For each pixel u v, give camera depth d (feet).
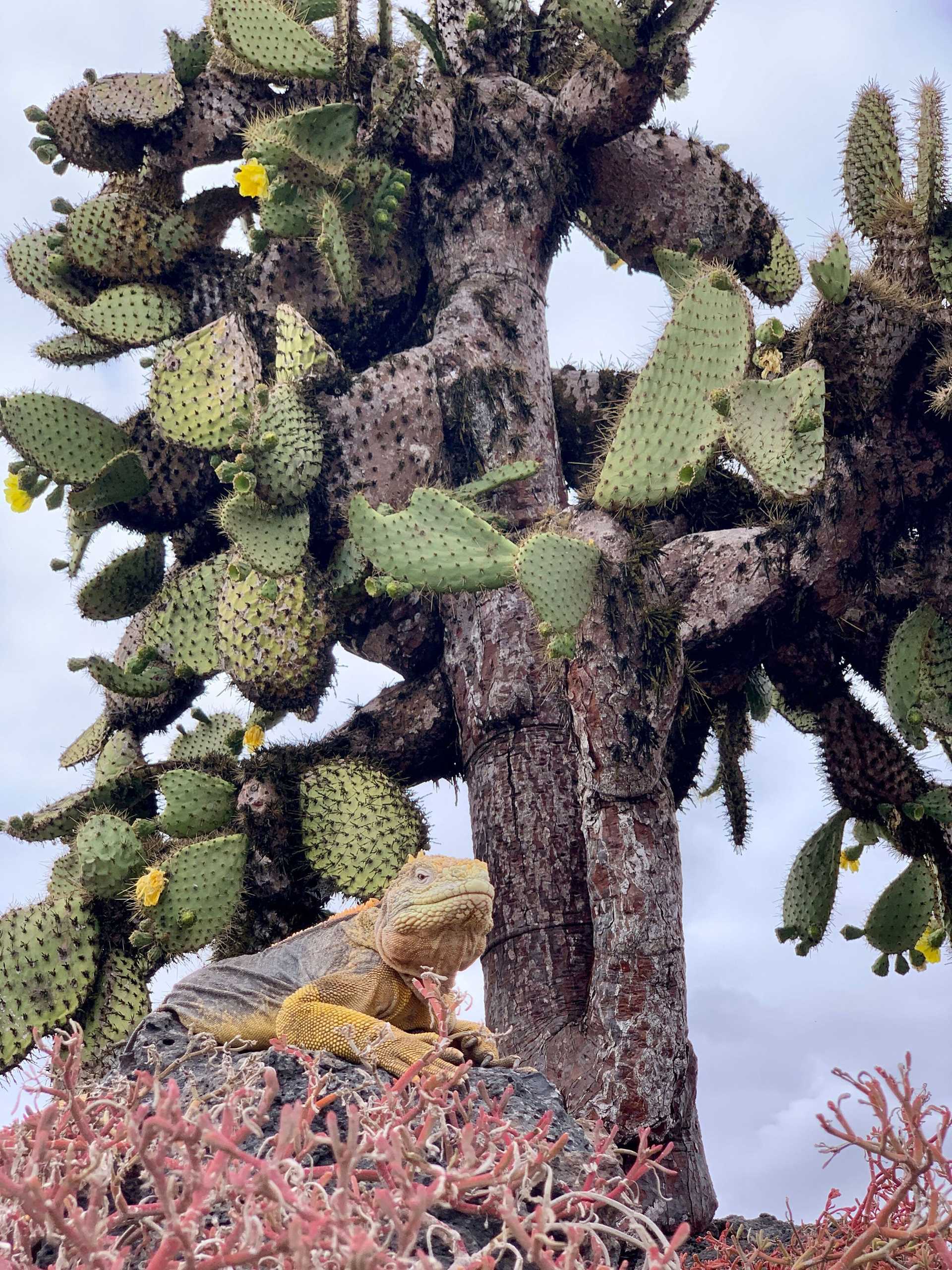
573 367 35.17
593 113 31.12
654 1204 21.29
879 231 27.45
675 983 23.02
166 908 24.58
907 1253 12.91
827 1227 14.70
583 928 25.03
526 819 26.07
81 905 26.14
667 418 23.82
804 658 28.19
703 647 27.27
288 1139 8.46
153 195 29.94
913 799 27.55
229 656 26.22
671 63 34.22
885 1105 11.71
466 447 29.40
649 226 32.65
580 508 25.23
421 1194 8.38
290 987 14.65
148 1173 8.84
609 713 23.62
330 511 26.86
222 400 26.25
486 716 27.25
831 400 25.27
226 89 29.73
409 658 29.89
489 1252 8.83
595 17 29.17
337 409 27.14
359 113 29.50
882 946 29.60
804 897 29.84
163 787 26.21
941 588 26.23
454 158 32.37
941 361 24.50
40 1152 9.21
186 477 29.19
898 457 25.81
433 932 13.94
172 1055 14.25
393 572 23.07
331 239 26.91
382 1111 10.40
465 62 34.09
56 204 29.14
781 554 26.78
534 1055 23.45
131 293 29.01
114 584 30.66
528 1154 9.61
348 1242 7.84
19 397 27.86
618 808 23.76
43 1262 10.08
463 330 30.37
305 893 26.22
